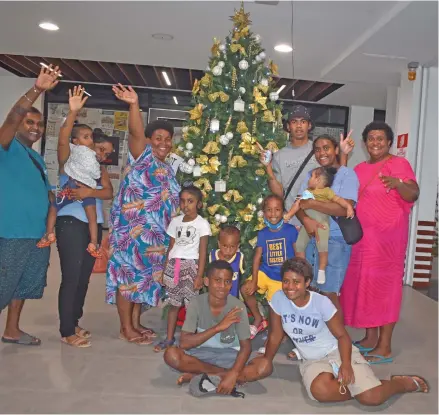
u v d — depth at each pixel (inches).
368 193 129.1
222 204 137.9
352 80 271.6
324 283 125.1
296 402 102.8
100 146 135.7
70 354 123.3
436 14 157.8
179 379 107.3
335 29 190.5
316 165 132.4
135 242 130.9
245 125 137.3
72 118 124.3
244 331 105.0
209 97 137.3
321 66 252.2
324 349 104.9
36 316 154.3
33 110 126.1
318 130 384.5
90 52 250.2
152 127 132.4
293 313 103.1
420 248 238.7
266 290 133.1
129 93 124.6
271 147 137.3
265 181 140.7
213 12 179.8
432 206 236.1
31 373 110.3
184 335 105.3
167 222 133.6
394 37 184.9
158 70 301.6
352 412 99.3
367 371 101.0
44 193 126.7
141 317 163.3
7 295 121.1
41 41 233.8
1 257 120.3
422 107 231.8
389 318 130.2
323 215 121.1
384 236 128.0
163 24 197.8
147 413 94.3
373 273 128.7
